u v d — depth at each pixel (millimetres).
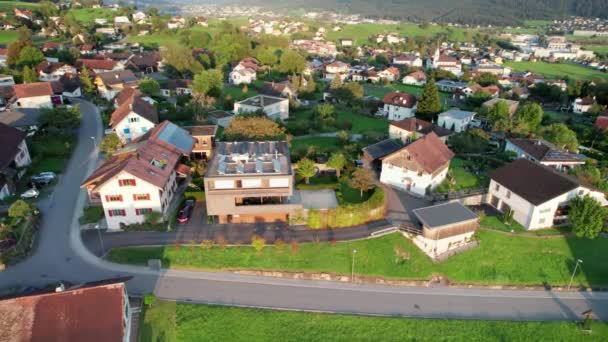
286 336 44375
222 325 44812
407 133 96562
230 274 52156
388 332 45844
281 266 53438
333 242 57281
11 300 37500
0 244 51781
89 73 135375
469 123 116500
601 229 62406
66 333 36500
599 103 156875
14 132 72250
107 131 90375
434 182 72062
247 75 154875
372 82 187000
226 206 59250
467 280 55406
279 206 60125
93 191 55625
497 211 70250
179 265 52375
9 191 64938
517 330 47531
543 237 62312
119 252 53312
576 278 56625
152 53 177000
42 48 169125
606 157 103062
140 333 42656
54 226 58375
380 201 63031
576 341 46938
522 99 163875
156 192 57469
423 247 58312
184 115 100750
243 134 77875
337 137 97875
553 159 84250
